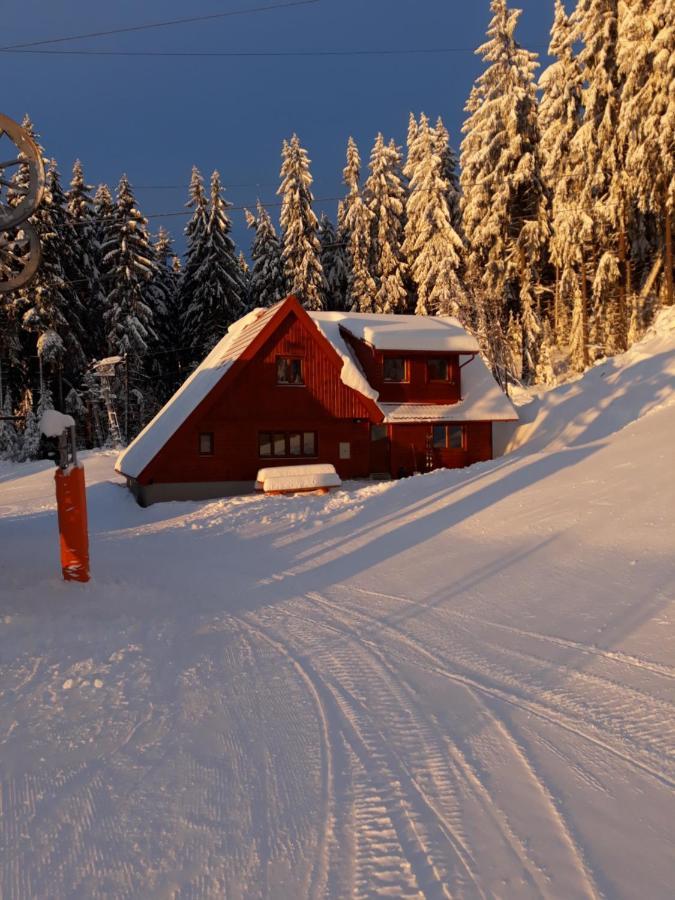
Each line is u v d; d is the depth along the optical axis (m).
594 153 33.88
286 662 6.59
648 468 14.57
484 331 36.00
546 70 37.75
